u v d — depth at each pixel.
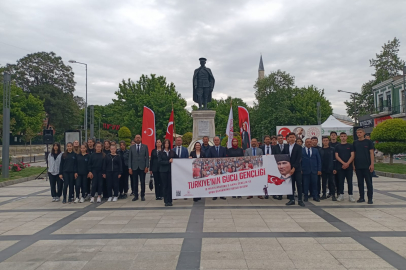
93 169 8.97
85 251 4.75
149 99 41.06
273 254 4.49
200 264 4.16
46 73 56.28
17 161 20.95
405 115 30.77
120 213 7.44
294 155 8.23
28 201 9.37
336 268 3.97
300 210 7.50
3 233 5.82
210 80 16.16
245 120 11.23
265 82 51.94
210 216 6.94
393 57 44.72
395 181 12.95
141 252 4.66
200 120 15.27
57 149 9.26
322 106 53.44
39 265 4.22
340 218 6.61
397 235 5.35
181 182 8.47
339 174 8.70
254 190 8.60
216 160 8.57
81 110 72.00
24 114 43.81
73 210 7.91
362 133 8.27
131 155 9.23
